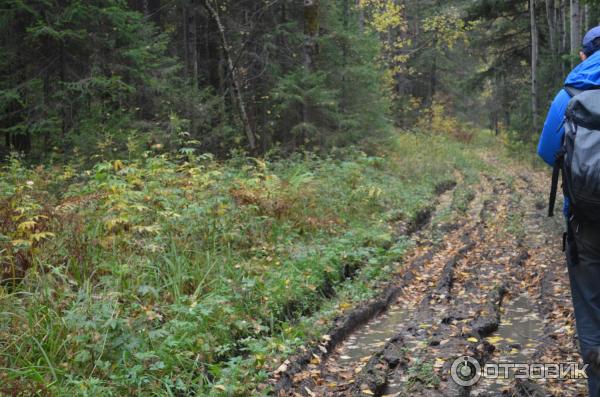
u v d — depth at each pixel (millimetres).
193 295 5625
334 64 18094
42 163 12188
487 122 62312
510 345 5305
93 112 12875
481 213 13000
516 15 28812
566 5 24516
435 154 26062
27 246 5520
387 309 6723
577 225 2992
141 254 6312
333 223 9555
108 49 13578
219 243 7375
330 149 16703
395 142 21641
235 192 8688
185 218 7289
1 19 12109
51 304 4859
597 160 2760
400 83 39500
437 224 11711
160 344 4641
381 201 12391
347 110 18328
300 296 6328
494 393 4258
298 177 10539
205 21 19000
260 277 6543
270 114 17109
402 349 5137
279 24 17656
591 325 3035
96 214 6922
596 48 3201
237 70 16562
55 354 4262
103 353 4348
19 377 3926
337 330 5730
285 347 4988
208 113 15320
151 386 4098
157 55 15445
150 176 8672
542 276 7520
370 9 30688
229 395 4098
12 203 6375
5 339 4301
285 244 8000
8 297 4906
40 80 12680
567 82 3080
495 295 6715
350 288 6977
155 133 13281
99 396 3811
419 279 7711
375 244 9094
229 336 5141
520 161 26703
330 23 18109
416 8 38344
